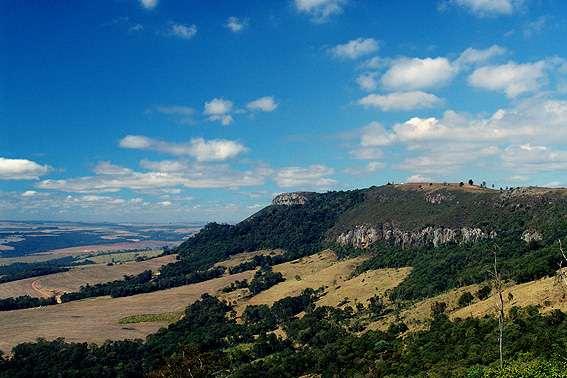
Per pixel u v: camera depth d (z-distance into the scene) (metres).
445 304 147.12
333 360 132.12
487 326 106.56
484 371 71.94
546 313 101.12
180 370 98.12
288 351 160.25
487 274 162.00
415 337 123.12
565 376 58.41
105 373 159.25
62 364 166.00
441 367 91.81
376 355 123.88
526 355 80.69
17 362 166.88
